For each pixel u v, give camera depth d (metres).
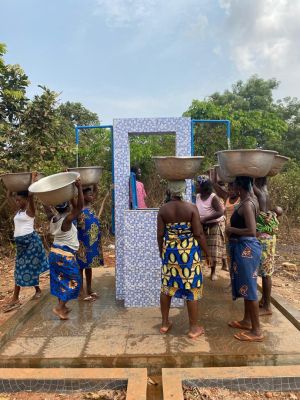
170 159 3.72
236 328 4.12
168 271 3.93
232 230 3.82
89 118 22.62
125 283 4.79
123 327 4.21
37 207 8.62
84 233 5.03
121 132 4.92
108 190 10.30
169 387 3.01
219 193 5.83
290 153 25.19
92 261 5.07
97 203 10.23
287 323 4.26
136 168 6.13
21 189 4.91
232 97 26.75
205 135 11.68
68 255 4.39
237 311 4.64
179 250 3.85
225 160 3.69
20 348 3.74
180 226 3.84
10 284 6.57
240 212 3.79
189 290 3.87
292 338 3.87
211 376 3.16
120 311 4.70
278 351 3.58
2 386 3.21
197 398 3.03
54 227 4.38
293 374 3.17
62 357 3.54
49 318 4.52
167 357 3.52
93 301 5.09
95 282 6.00
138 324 4.28
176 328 4.15
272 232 4.37
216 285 5.73
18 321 4.38
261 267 4.41
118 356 3.54
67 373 3.25
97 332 4.09
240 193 3.81
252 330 3.82
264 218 4.32
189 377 3.16
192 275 3.85
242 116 15.51
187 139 4.88
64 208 4.36
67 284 4.42
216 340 3.84
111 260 8.27
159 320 4.39
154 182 9.87
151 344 3.77
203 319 4.39
